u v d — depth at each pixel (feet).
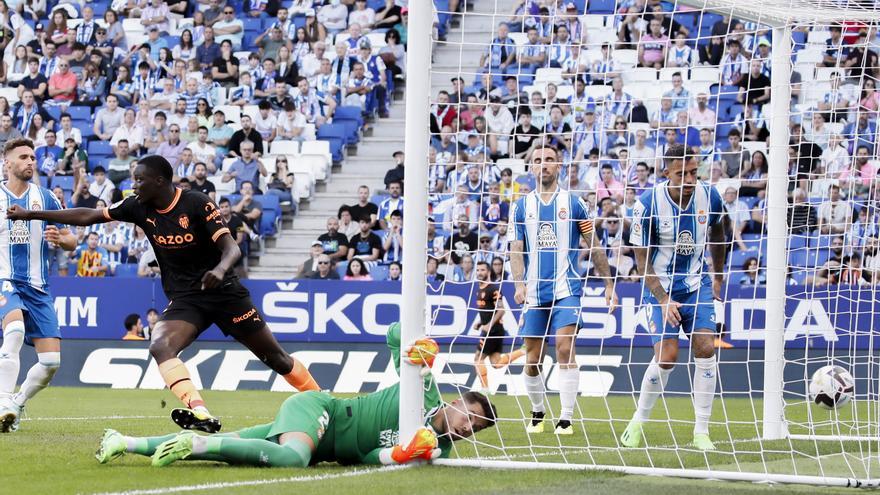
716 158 90.74
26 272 46.09
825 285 72.79
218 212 38.19
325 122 104.63
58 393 75.41
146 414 57.11
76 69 110.93
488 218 88.28
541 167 47.24
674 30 96.94
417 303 32.89
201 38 111.55
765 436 47.24
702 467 35.22
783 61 46.06
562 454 37.42
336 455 32.94
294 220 97.66
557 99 95.66
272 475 29.81
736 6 42.34
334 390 78.79
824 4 44.98
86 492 26.76
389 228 90.79
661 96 93.91
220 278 36.35
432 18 33.45
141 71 109.70
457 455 35.01
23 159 45.88
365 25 109.91
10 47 113.50
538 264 47.60
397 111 106.11
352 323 79.15
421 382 32.81
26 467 32.07
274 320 80.12
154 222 38.06
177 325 37.81
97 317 83.10
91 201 100.07
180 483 28.25
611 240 84.23
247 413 59.52
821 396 45.37
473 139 93.71
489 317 74.59
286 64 107.34
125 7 114.52
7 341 45.11
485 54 100.32
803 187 82.53
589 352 75.72
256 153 99.71
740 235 86.22
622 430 50.31
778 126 46.21
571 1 100.07
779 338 47.06
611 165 90.68
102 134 105.91
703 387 42.14
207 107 104.27
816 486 30.27
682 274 42.80
